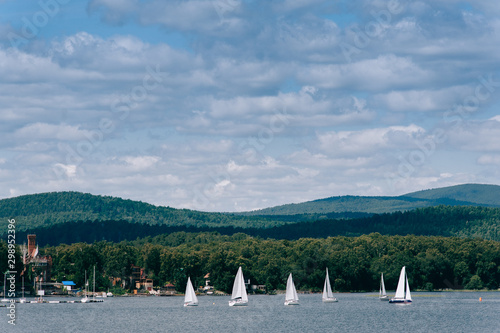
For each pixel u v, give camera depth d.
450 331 184.62
